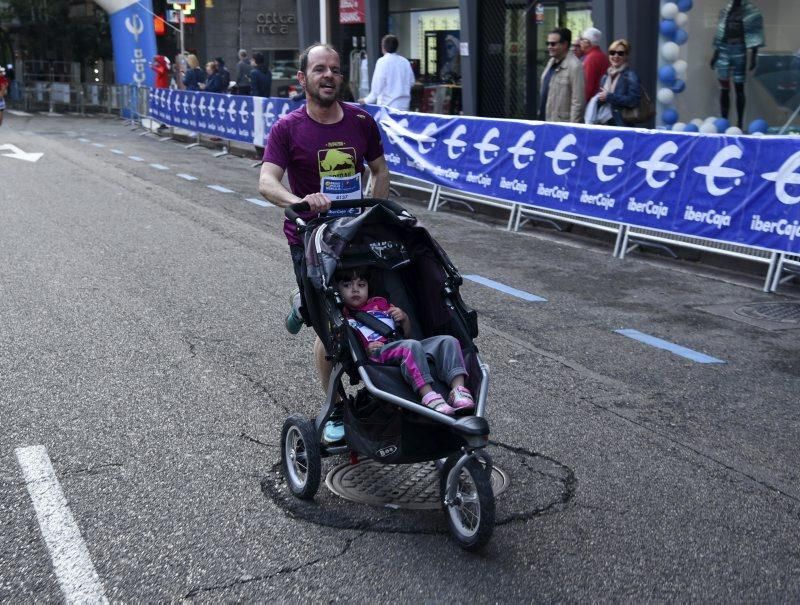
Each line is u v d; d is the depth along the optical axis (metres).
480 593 3.75
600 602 3.70
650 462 5.05
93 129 26.25
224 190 14.60
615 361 6.77
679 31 14.12
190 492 4.59
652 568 3.96
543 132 11.28
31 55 37.34
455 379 4.20
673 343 7.25
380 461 4.29
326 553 4.04
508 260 10.15
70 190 14.10
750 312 8.21
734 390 6.23
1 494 4.53
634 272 9.69
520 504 4.52
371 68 21.97
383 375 4.21
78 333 7.07
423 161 13.47
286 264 9.55
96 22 36.50
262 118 18.05
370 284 4.66
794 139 8.59
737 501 4.62
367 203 4.81
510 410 5.76
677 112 14.42
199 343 6.89
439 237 11.41
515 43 17.86
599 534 4.25
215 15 33.38
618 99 11.42
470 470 3.99
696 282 9.30
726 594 3.78
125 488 4.62
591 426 5.54
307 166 4.97
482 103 18.69
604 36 14.66
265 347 6.84
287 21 29.92
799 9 13.12
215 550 4.05
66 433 5.26
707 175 9.38
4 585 3.76
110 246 10.18
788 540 4.25
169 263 9.45
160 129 24.39
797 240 8.61
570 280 9.28
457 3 19.64
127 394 5.87
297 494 4.55
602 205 10.53
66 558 3.97
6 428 5.31
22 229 10.95
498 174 12.03
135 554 4.02
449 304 4.52
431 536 4.20
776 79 13.50
